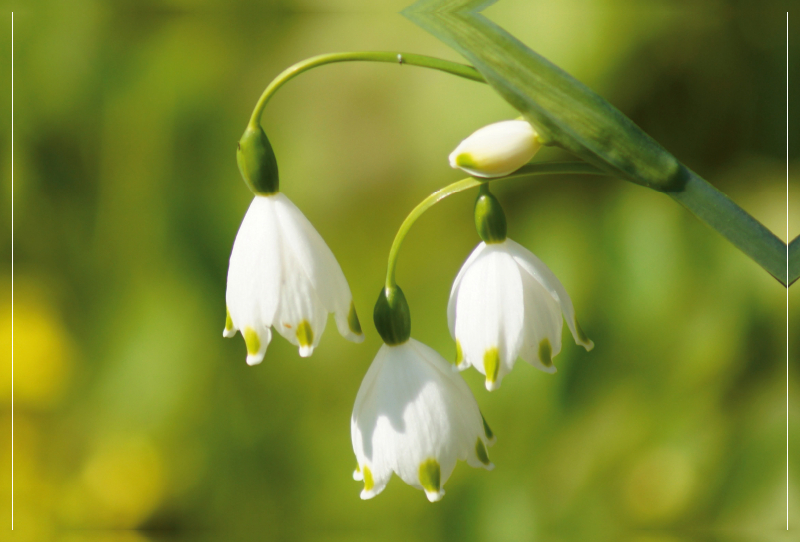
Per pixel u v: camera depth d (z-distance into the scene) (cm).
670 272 45
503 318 28
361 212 50
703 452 44
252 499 50
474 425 28
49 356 50
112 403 50
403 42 49
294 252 28
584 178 47
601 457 45
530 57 27
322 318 28
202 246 50
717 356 44
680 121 47
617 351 45
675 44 46
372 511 49
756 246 27
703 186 27
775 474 43
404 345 28
